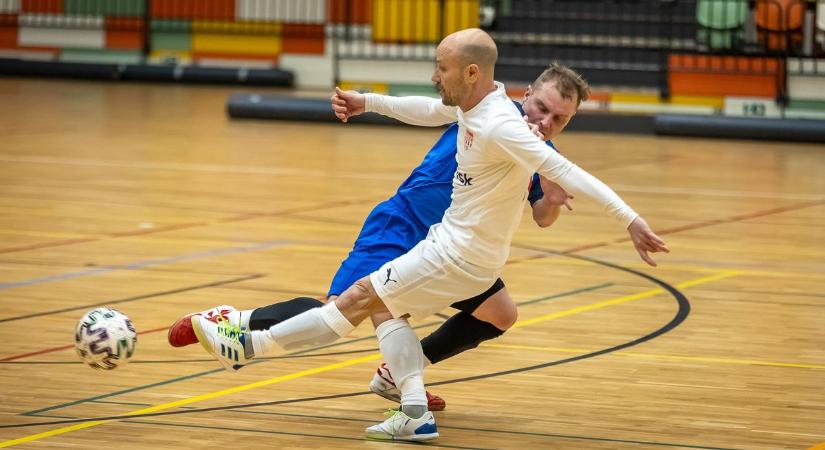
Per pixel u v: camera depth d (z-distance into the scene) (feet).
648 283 37.78
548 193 21.53
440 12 101.86
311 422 23.18
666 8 98.37
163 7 112.06
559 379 26.78
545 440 22.30
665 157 71.87
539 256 41.98
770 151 76.13
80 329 21.97
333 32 105.70
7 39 114.93
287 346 21.90
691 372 27.53
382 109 24.00
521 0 101.45
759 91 91.97
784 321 32.99
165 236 43.88
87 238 43.16
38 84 107.24
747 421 23.72
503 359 28.45
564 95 21.68
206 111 91.35
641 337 30.83
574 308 34.06
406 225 22.71
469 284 21.76
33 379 25.80
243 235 44.39
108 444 21.42
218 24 111.04
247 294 34.73
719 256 42.55
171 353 28.25
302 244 42.91
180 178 58.65
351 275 22.47
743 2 92.84
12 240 42.50
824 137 80.59
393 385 23.65
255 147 71.92
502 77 95.30
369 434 22.24
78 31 113.80
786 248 44.34
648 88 93.45
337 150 71.61
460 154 21.58
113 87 107.04
